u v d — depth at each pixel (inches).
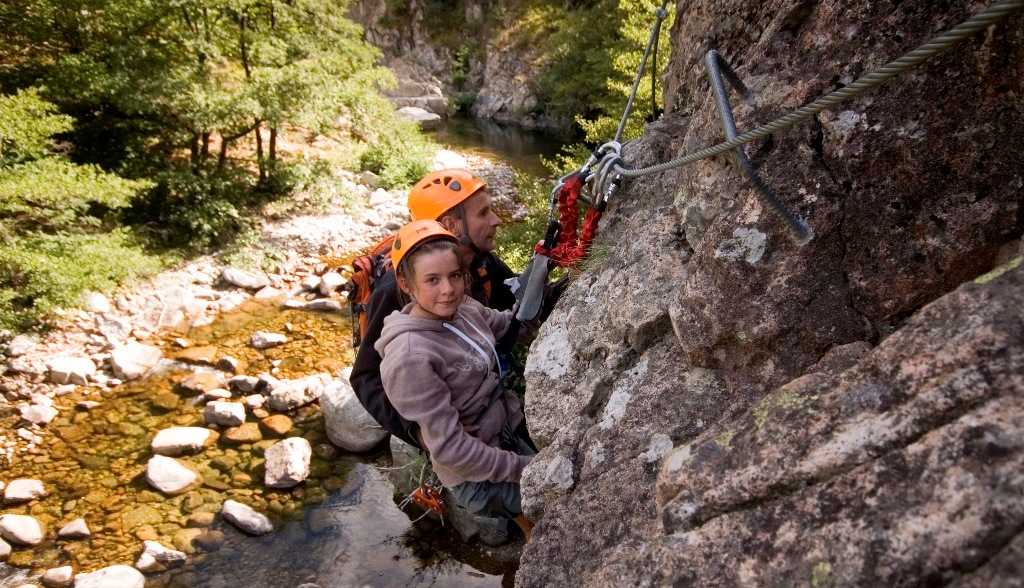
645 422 78.2
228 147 458.9
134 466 182.9
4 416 206.8
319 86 365.4
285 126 500.7
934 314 51.8
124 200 282.7
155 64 346.9
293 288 315.9
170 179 339.9
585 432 85.6
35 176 255.1
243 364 239.9
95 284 270.1
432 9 1077.1
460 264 93.4
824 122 69.7
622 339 88.9
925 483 43.8
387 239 122.7
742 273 72.5
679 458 60.9
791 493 51.6
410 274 93.0
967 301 50.1
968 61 61.9
